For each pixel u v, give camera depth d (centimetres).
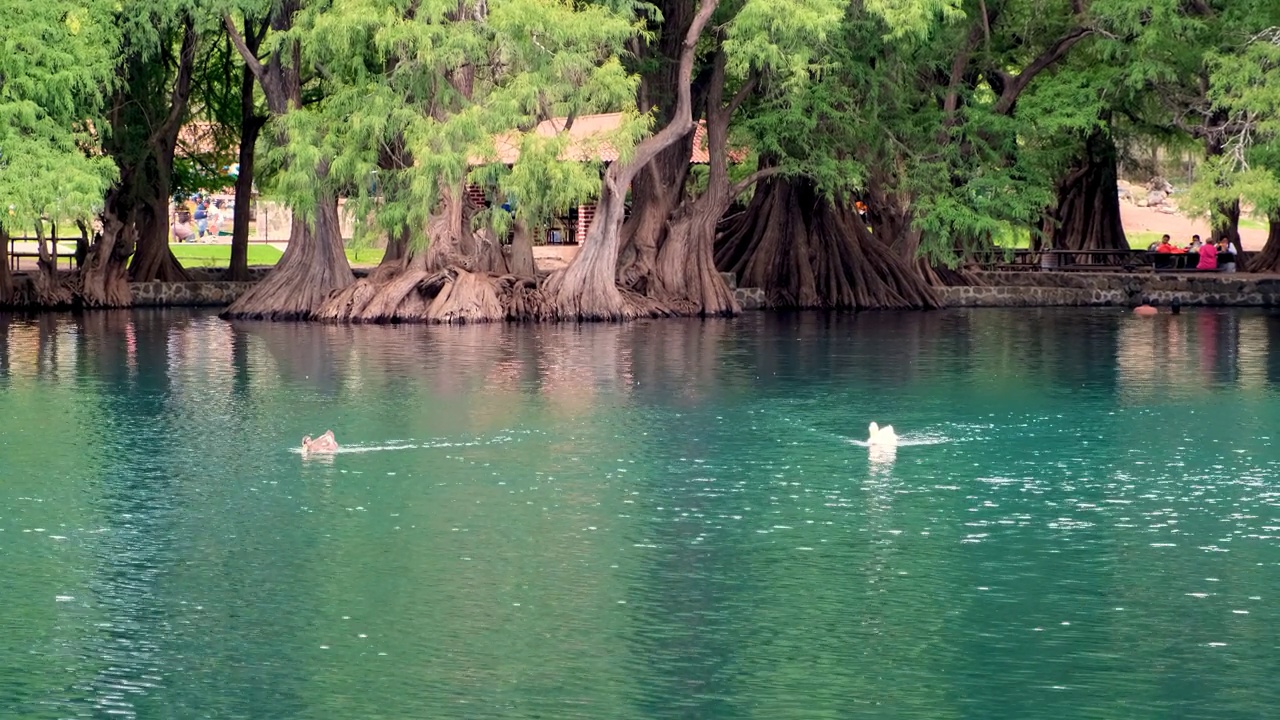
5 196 6469
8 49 6600
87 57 6788
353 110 6669
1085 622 2181
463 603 2262
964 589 2341
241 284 8206
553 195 6700
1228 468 3262
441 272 6912
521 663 2012
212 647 2077
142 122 7812
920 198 7962
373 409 4016
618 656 2038
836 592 2325
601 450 3447
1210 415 3981
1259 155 6844
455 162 6450
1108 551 2567
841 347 5788
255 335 6156
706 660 2023
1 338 5975
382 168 7112
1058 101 8050
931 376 4812
